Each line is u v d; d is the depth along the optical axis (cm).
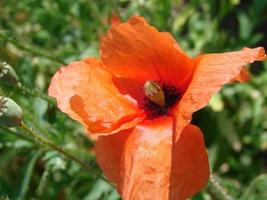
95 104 15
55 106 18
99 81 15
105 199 20
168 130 15
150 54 15
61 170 19
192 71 15
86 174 20
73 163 20
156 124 15
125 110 15
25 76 21
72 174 20
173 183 14
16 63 22
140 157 14
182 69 15
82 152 21
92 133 14
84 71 15
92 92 15
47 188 21
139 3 23
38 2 23
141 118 15
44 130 18
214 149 23
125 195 14
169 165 14
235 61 14
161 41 15
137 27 15
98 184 20
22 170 19
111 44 15
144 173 14
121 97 16
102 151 15
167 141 14
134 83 16
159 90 15
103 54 15
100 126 15
